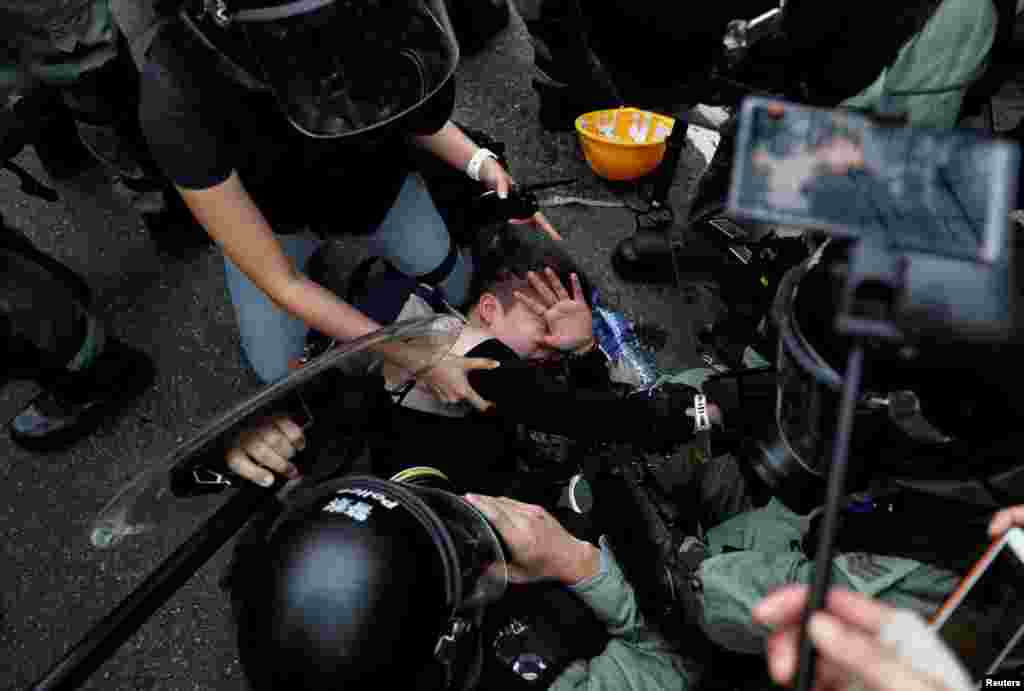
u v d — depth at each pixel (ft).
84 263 8.87
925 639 1.86
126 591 6.89
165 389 8.05
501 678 4.93
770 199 2.06
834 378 3.42
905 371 3.28
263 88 4.84
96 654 4.07
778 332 4.06
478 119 10.39
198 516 5.54
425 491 4.80
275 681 3.99
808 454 4.07
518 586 5.25
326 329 6.05
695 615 5.09
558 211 9.58
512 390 5.62
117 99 7.47
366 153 5.92
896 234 2.00
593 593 5.17
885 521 4.30
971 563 4.17
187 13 4.59
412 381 5.90
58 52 6.93
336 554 4.02
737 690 5.17
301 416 4.96
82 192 9.39
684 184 9.79
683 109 6.82
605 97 9.23
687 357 8.32
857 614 1.98
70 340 6.78
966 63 4.93
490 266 6.97
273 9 4.39
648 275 8.83
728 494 6.04
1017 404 3.30
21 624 6.74
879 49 5.02
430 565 4.23
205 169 5.31
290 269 5.96
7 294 6.23
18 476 7.48
